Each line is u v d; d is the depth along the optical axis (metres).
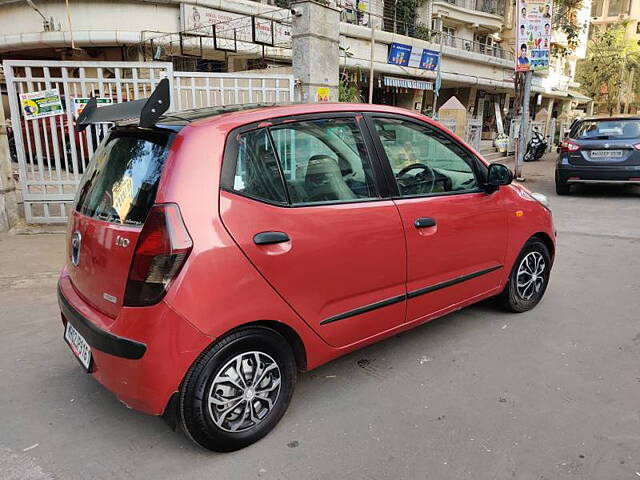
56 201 6.68
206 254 2.27
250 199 2.47
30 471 2.38
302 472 2.38
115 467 2.42
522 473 2.36
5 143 6.47
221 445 2.47
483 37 25.33
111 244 2.38
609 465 2.40
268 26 13.26
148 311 2.22
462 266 3.52
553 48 29.86
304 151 2.76
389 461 2.45
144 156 2.49
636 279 5.17
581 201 9.80
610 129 9.75
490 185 3.66
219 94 7.22
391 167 3.13
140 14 12.23
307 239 2.62
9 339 3.75
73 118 6.57
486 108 26.48
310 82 7.92
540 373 3.28
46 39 12.33
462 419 2.78
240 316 2.39
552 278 5.21
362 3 16.56
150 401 2.30
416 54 17.98
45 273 5.14
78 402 2.96
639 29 41.62
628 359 3.46
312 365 2.81
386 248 2.98
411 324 3.30
